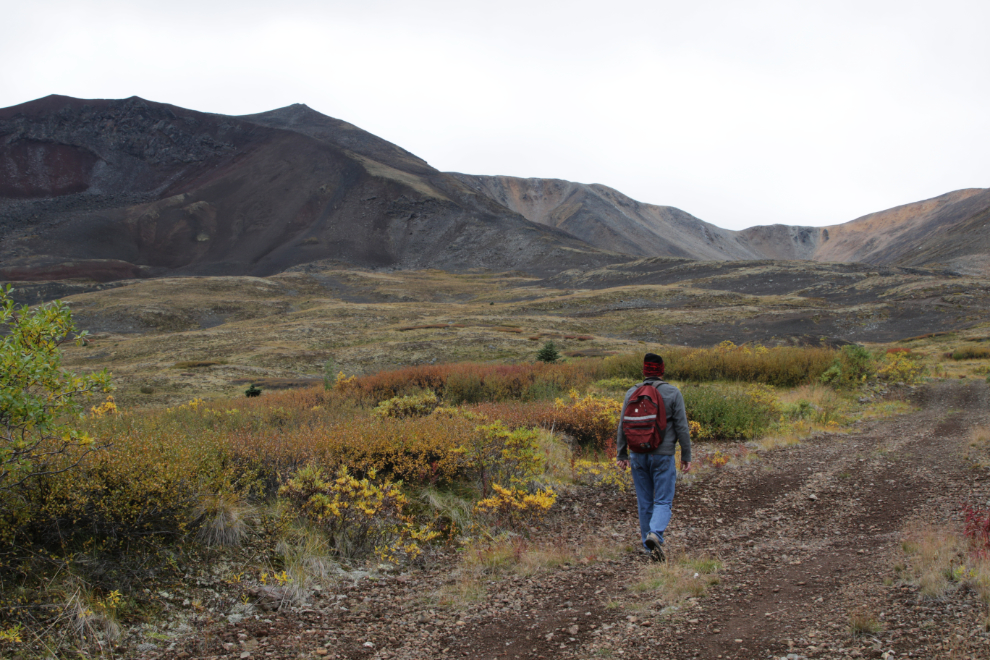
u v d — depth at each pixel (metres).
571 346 53.81
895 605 3.07
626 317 80.06
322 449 5.57
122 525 3.77
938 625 2.76
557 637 3.04
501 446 6.27
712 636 2.91
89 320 97.31
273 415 10.17
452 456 5.81
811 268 115.12
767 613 3.14
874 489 6.09
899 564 3.68
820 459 7.74
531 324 76.12
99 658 2.86
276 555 4.14
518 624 3.26
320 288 147.88
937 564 3.51
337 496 4.56
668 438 4.26
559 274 159.38
